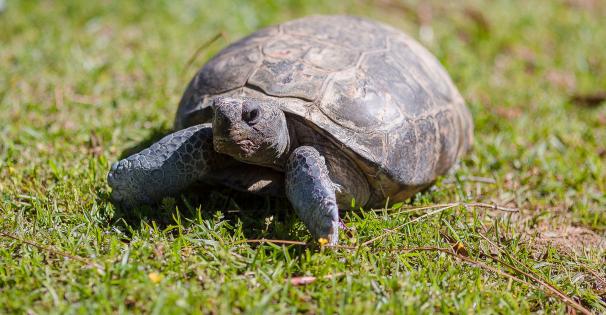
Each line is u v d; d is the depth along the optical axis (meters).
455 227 1.32
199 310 1.20
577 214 1.39
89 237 1.27
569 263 1.30
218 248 1.26
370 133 1.30
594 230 1.37
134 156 1.29
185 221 1.30
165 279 1.22
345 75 1.32
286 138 1.29
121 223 1.30
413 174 1.33
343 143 1.29
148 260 1.24
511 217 1.37
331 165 1.30
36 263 1.24
